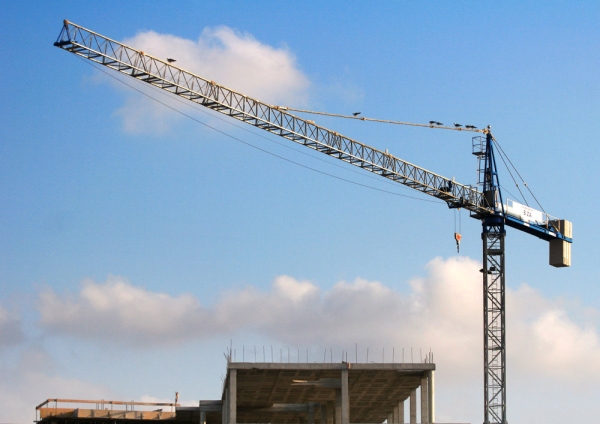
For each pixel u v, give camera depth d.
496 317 176.12
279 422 154.38
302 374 120.75
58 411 135.00
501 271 176.88
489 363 175.12
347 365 117.25
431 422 117.88
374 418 151.12
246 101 146.12
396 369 118.12
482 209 176.25
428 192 173.12
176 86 137.00
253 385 126.50
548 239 187.00
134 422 142.00
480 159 179.88
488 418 173.25
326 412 143.12
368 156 162.38
